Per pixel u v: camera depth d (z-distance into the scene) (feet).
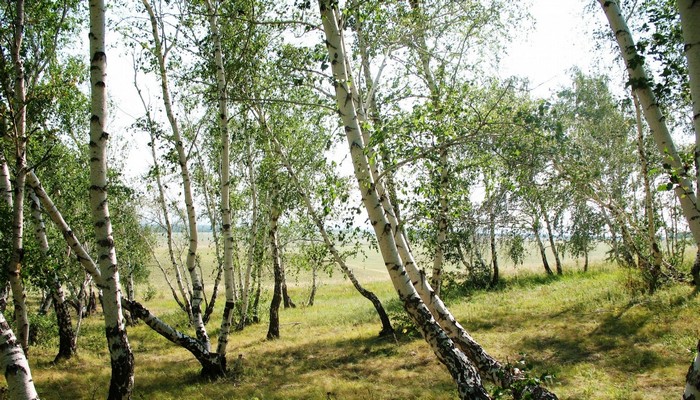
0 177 27.02
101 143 17.69
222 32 32.76
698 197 10.36
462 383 15.10
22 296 25.09
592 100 55.42
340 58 16.33
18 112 24.49
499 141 16.94
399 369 31.78
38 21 31.09
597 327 35.04
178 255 55.98
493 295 57.93
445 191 25.62
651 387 23.57
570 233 57.52
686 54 10.19
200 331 33.60
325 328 51.65
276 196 44.57
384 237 15.94
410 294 15.98
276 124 40.16
